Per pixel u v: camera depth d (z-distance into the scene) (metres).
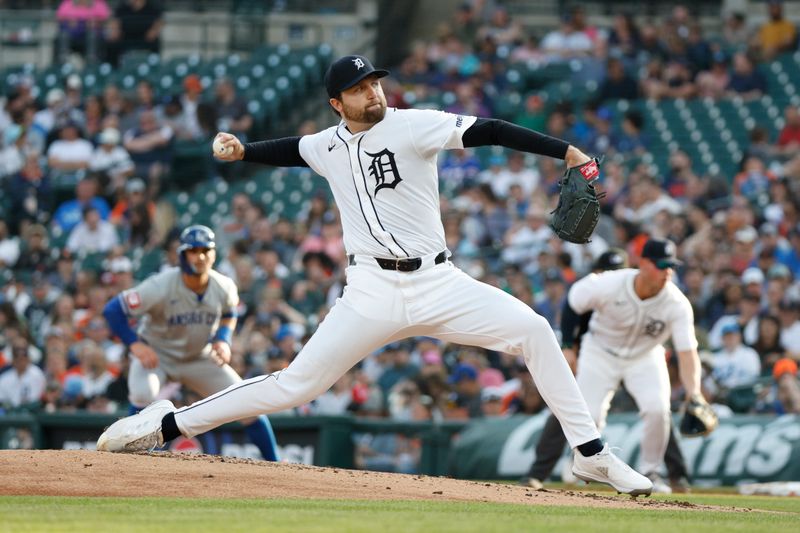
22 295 49.97
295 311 43.72
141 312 26.22
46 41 77.31
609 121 57.88
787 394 33.94
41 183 60.75
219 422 18.41
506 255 47.28
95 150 62.22
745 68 61.69
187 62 69.81
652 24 67.69
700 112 59.88
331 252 49.41
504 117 61.53
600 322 26.69
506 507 16.25
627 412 34.81
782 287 39.34
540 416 33.81
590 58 64.31
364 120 17.06
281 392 17.78
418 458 35.59
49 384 41.28
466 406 37.38
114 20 74.62
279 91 66.62
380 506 15.75
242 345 41.28
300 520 13.59
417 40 78.56
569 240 17.25
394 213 17.19
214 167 61.78
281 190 58.84
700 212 45.44
